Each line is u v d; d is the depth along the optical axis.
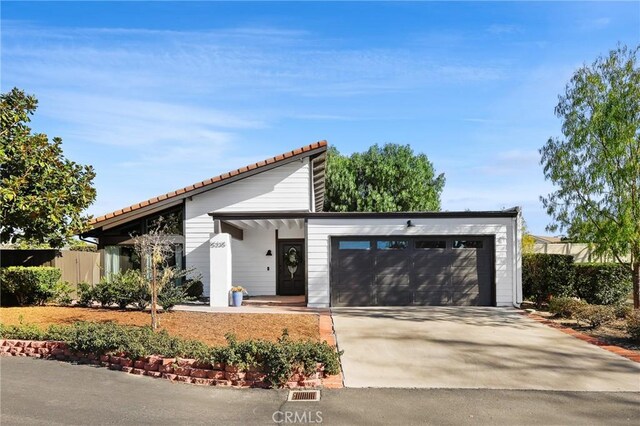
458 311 15.29
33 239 14.86
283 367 7.71
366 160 37.25
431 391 7.56
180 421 6.22
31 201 13.09
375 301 16.48
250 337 10.69
